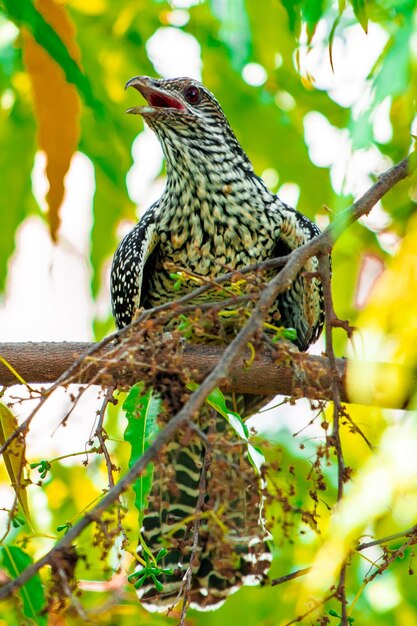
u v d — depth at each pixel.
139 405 6.26
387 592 10.47
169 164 10.48
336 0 8.38
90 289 12.31
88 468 11.27
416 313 5.25
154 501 6.11
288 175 12.24
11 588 4.55
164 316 5.93
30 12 8.31
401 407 6.82
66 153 8.73
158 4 12.09
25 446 5.98
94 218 12.14
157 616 10.04
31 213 12.46
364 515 4.70
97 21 11.92
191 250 10.36
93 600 10.09
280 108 12.23
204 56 12.19
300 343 10.60
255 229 10.34
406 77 5.97
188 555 8.49
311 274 6.26
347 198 6.21
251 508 6.18
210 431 6.44
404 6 6.24
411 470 4.65
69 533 4.66
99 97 11.71
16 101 11.74
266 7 10.61
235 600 10.48
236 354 5.29
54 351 8.25
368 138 6.04
